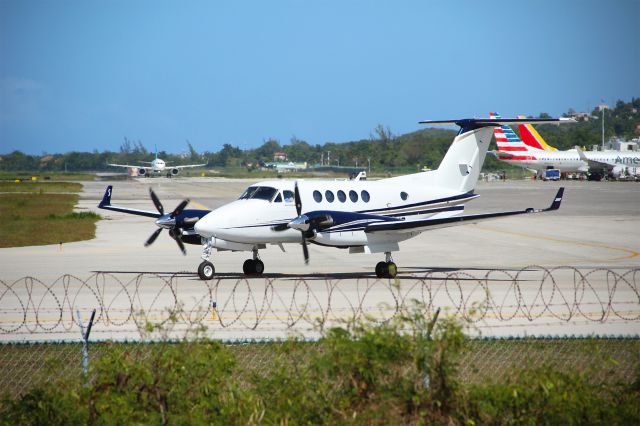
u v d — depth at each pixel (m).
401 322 40.66
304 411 38.41
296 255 124.19
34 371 51.31
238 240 93.62
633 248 133.75
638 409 38.59
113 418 37.47
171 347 41.66
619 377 49.16
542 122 107.50
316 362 39.09
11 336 60.16
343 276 97.38
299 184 98.56
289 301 76.56
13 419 39.19
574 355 54.00
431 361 38.22
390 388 38.28
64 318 67.69
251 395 39.62
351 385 38.69
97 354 54.50
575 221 190.62
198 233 91.88
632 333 60.19
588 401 38.19
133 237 153.12
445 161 111.38
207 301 76.50
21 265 108.38
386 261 96.56
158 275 97.56
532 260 116.62
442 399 38.03
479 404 38.47
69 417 38.53
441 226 93.75
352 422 37.75
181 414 38.50
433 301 76.50
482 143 113.44
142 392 38.94
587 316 68.06
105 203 108.62
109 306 73.75
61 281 91.62
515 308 72.38
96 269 103.88
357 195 102.12
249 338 58.31
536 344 56.91
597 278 94.31
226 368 40.75
